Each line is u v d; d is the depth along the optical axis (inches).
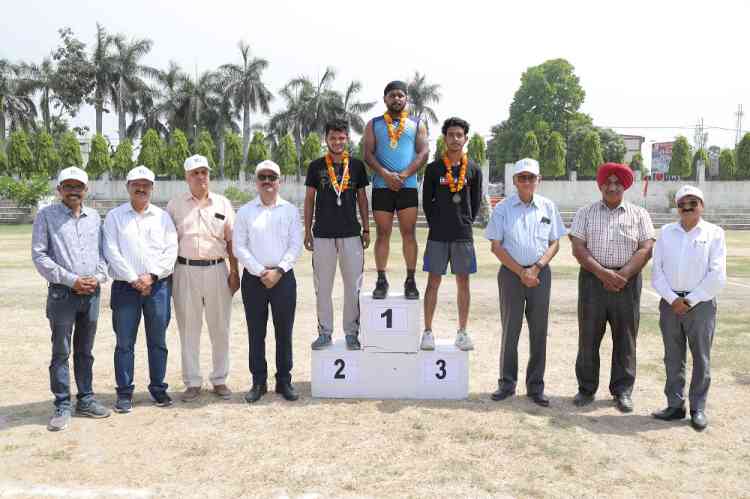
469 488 147.6
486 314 368.5
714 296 190.7
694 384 191.8
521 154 1640.0
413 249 219.6
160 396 208.2
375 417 198.2
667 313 196.5
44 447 171.8
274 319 214.7
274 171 210.1
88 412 196.9
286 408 207.3
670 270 193.8
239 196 1446.9
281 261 209.9
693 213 190.1
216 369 217.8
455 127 212.8
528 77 2149.4
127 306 202.1
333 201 216.8
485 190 1481.3
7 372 246.2
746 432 186.7
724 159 1530.5
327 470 157.2
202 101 1877.5
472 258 219.6
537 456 167.3
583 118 2146.9
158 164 1631.4
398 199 217.2
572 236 212.7
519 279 213.9
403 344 217.6
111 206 1425.9
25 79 1919.3
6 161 1605.6
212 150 1691.7
